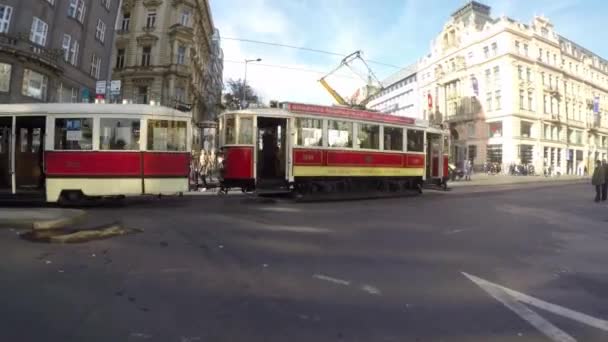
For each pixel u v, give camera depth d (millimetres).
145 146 11547
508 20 51594
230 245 7102
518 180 33562
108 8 29891
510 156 49938
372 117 15570
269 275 5422
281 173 13812
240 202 13352
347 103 20844
